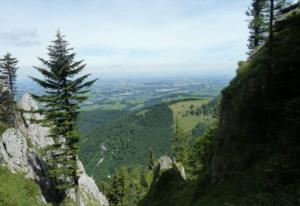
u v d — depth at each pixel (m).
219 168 26.56
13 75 53.62
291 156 17.92
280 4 21.33
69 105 28.33
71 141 28.62
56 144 29.23
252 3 37.12
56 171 28.83
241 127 25.42
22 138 40.50
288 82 20.22
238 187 21.97
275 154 20.34
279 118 21.80
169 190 41.62
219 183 25.16
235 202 20.38
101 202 49.28
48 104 27.88
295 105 16.36
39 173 39.31
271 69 22.28
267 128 22.64
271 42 21.52
